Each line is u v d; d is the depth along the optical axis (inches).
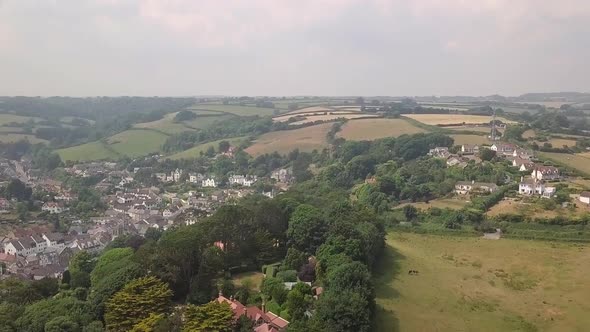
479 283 5118.1
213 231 4886.8
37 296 4763.8
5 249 7849.4
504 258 5876.0
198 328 3243.1
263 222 5546.3
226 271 4845.0
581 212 6983.3
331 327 3486.7
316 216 5418.3
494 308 4537.4
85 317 3782.0
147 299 3614.7
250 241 5191.9
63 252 7760.8
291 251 4980.3
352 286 4003.4
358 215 5954.7
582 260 5753.0
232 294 4254.4
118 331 3548.2
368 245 5113.2
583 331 4101.9
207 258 4409.5
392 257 5826.8
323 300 3754.9
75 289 4877.0
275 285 4207.7
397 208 7824.8
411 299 4623.5
